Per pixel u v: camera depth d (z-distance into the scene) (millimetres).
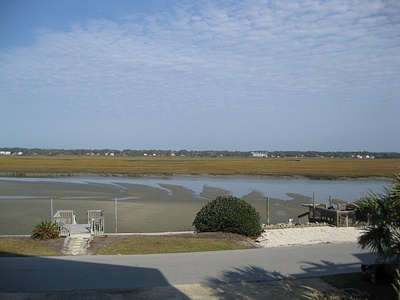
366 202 9250
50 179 63562
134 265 12117
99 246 15094
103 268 11750
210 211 17766
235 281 10594
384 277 10188
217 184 57031
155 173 74625
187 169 85750
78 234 16906
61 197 39656
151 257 13250
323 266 12195
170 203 35500
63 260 12773
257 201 38062
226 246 15234
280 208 33438
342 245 15555
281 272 11508
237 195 42844
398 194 8375
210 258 13148
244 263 12508
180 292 9664
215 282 10484
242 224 17250
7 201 35812
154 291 9703
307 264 12438
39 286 10000
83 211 30172
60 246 14984
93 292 9578
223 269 11766
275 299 9289
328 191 48125
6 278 10688
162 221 26000
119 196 41094
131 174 73312
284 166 100812
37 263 12352
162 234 17578
